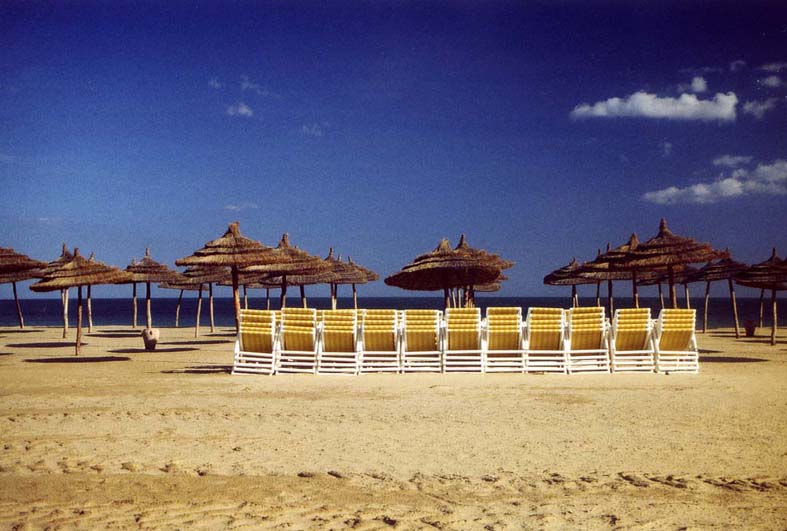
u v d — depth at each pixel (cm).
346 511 406
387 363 1193
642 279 2961
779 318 6212
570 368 1145
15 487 457
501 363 1168
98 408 770
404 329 1182
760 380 1012
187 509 409
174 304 14738
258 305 13188
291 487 455
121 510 408
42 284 1574
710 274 2512
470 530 373
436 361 1169
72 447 571
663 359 1155
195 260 1392
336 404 794
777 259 1912
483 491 444
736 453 539
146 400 834
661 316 1138
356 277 2870
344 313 1159
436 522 386
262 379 1077
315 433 625
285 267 1925
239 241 1454
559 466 504
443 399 830
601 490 444
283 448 566
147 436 614
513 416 706
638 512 399
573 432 622
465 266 1659
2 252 2139
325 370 1156
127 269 2811
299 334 1172
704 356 1539
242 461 523
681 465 503
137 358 1564
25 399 844
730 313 7556
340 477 479
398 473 488
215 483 465
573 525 379
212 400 831
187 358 1562
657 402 792
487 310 1164
